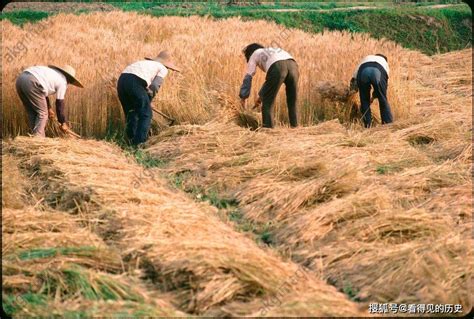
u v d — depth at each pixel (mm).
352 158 12984
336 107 16812
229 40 20719
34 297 7969
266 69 15148
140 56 18062
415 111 17797
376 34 34719
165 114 15992
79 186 11242
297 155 12922
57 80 14477
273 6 38312
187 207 10570
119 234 9695
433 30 35156
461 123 16500
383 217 9914
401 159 13297
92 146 14234
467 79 22938
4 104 15305
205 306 8000
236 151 13562
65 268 8484
